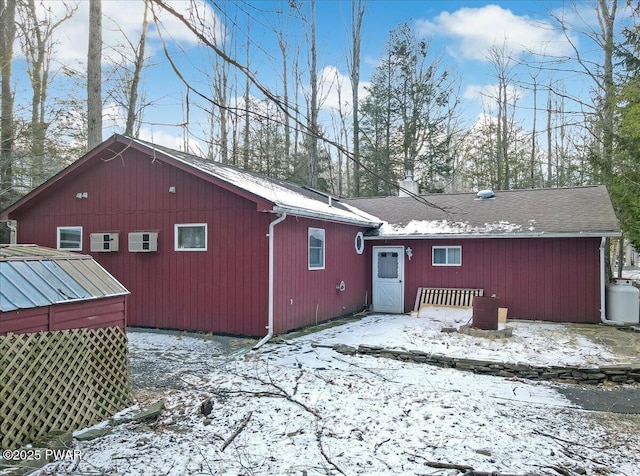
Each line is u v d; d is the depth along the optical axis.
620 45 11.94
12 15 11.81
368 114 27.16
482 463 4.08
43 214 11.72
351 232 13.41
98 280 5.29
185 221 10.23
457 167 30.59
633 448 4.51
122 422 4.86
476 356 7.81
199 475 3.72
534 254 12.40
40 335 4.36
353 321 12.01
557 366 7.14
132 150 10.78
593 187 14.46
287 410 5.34
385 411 5.38
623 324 11.41
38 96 15.77
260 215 9.50
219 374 6.83
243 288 9.62
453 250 13.41
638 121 11.12
